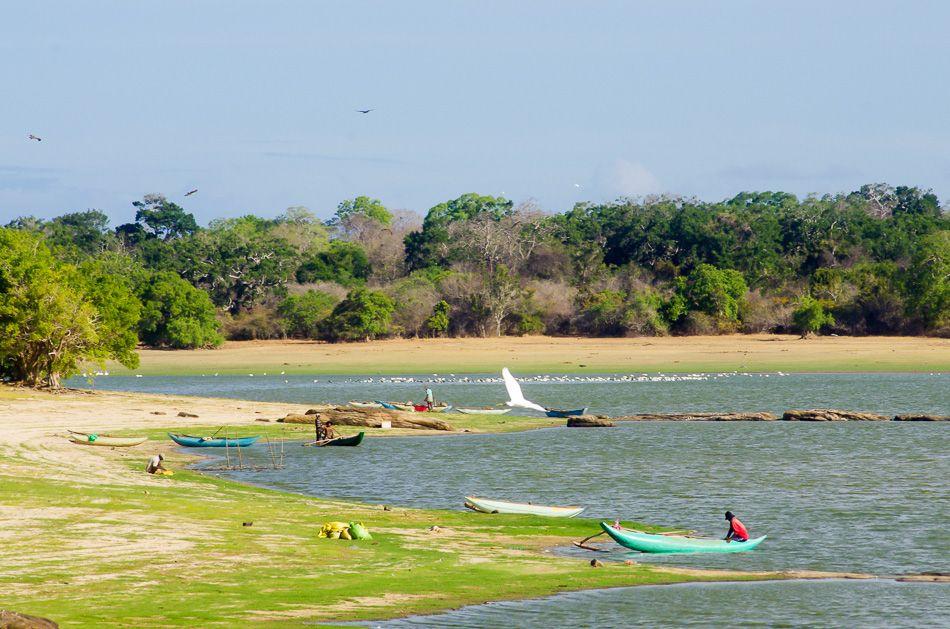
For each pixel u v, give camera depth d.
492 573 109.88
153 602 94.06
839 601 101.50
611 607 98.62
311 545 119.75
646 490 169.12
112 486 158.12
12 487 152.62
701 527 139.38
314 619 91.69
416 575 107.88
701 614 96.75
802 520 142.62
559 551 122.50
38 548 114.56
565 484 175.62
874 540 129.88
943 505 153.50
